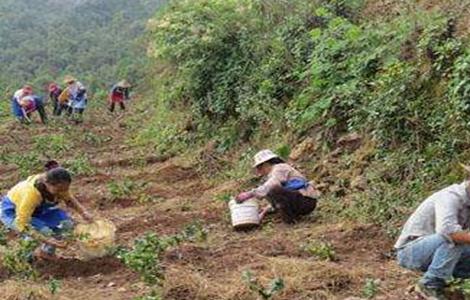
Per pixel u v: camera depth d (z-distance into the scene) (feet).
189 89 41.68
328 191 26.53
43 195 19.94
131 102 87.92
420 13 28.30
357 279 17.95
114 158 43.21
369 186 25.13
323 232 22.72
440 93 25.07
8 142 50.90
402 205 23.48
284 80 33.88
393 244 21.04
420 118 25.26
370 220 23.29
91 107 90.12
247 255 20.47
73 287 18.69
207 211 27.09
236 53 38.93
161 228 25.39
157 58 49.34
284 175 24.40
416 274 18.19
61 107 64.95
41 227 20.29
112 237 20.74
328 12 33.78
